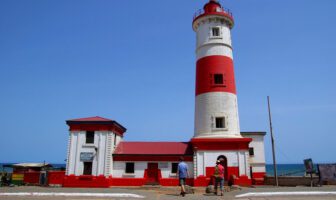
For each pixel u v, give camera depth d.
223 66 37.59
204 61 38.19
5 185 34.44
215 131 35.69
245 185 32.66
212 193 23.38
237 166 34.03
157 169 35.84
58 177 38.72
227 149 34.56
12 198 19.58
